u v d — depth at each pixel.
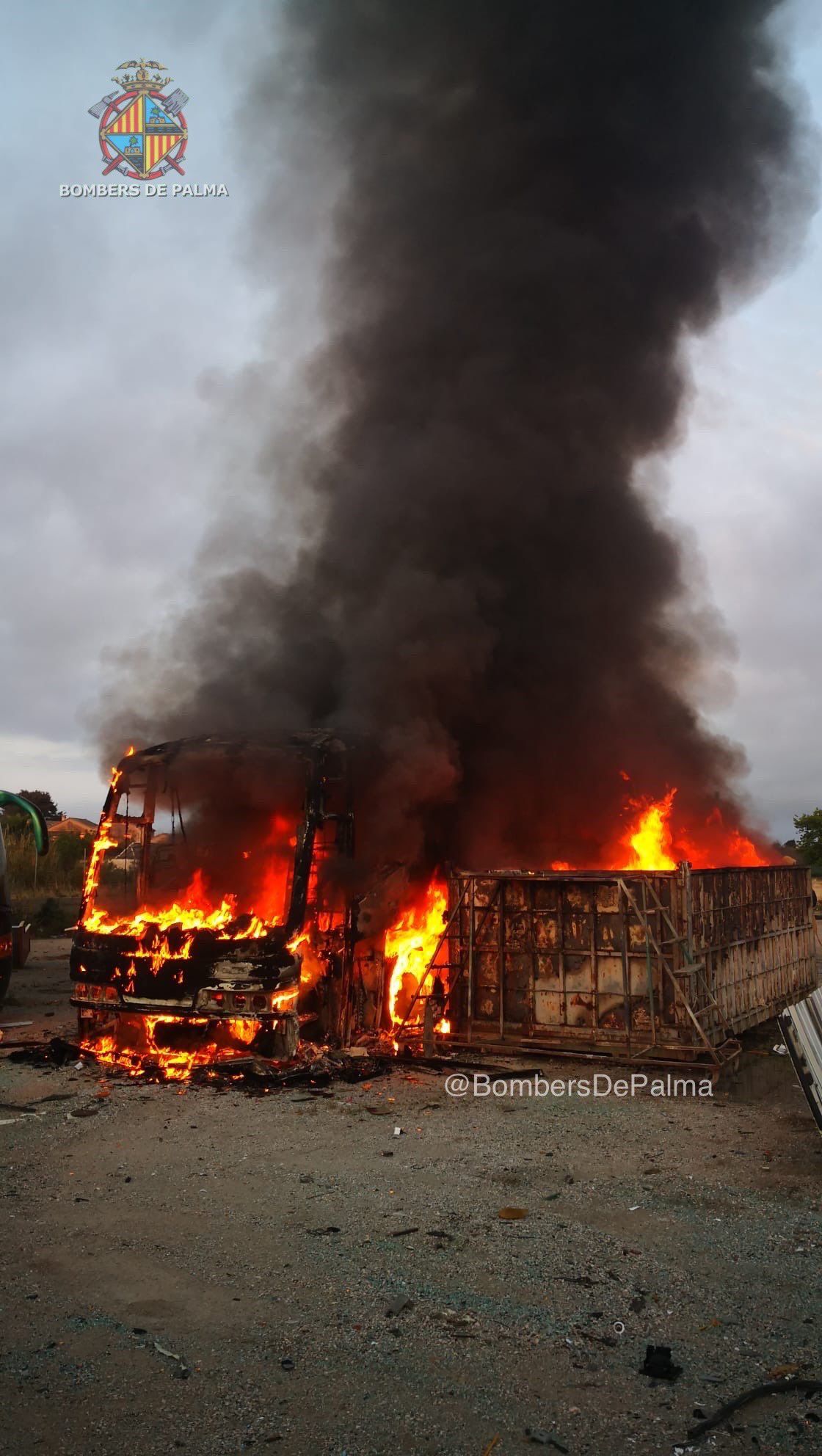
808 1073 5.88
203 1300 3.98
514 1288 4.08
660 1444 3.04
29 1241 4.58
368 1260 4.35
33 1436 3.06
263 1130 6.35
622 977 8.20
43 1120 6.59
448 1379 3.39
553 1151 5.94
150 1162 5.73
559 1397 3.28
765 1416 3.18
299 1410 3.21
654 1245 4.52
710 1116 6.79
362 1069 7.87
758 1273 4.22
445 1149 5.98
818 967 13.20
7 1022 10.34
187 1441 3.04
